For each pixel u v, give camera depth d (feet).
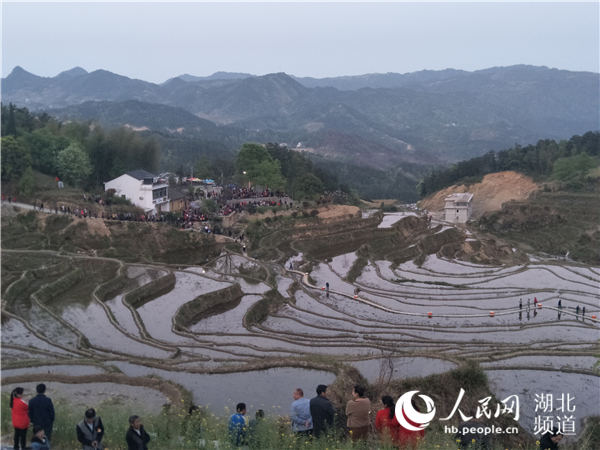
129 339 197.47
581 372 181.16
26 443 81.97
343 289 323.16
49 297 249.34
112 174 479.00
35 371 146.72
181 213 454.40
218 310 259.80
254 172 571.28
